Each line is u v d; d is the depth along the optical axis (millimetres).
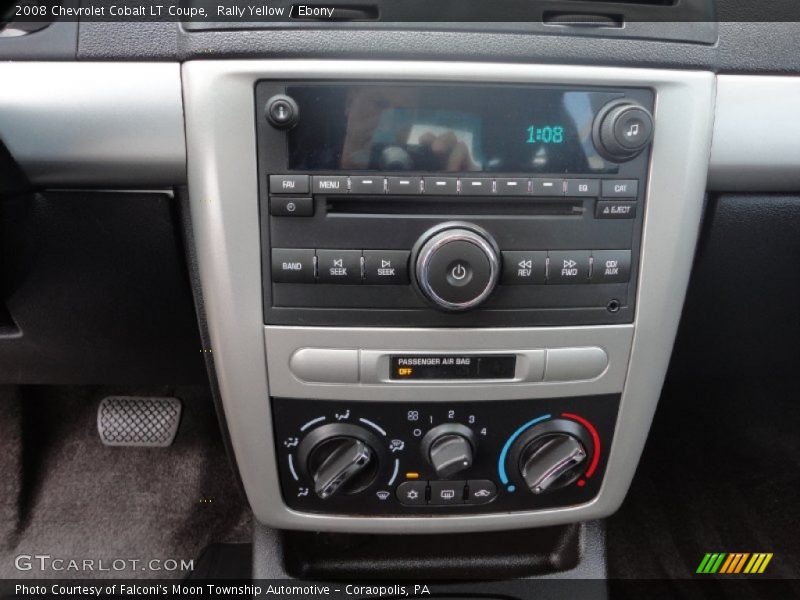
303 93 585
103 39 607
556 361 667
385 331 646
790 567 993
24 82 615
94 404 1307
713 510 1103
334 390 673
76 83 614
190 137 604
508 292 642
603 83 599
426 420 700
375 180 604
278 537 850
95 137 626
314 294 636
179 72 608
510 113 600
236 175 601
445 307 615
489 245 607
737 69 648
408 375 664
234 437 712
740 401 1159
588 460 745
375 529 769
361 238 621
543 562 873
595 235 636
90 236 709
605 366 681
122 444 1241
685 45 604
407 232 619
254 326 646
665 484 1154
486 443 718
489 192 612
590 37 590
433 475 732
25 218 694
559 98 601
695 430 1200
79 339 809
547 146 609
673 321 679
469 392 677
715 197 729
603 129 601
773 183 692
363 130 595
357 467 694
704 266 781
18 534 1155
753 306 825
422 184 607
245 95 584
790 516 1063
